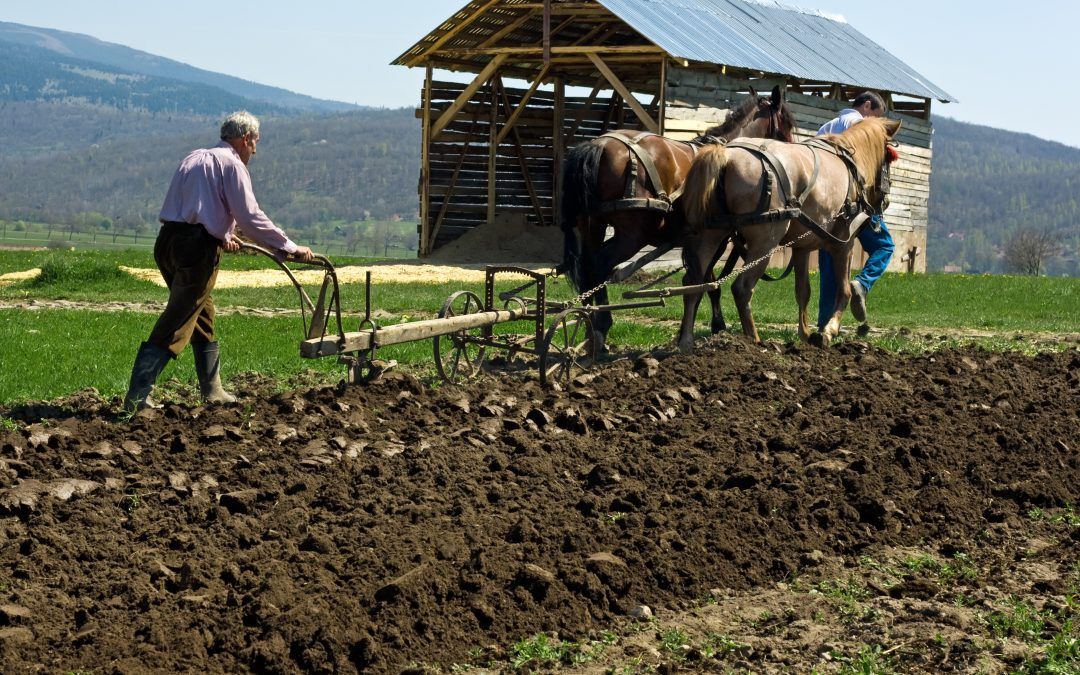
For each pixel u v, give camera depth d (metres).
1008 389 10.82
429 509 6.59
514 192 33.03
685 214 11.87
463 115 31.83
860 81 32.75
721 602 5.80
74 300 18.94
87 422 8.30
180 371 10.83
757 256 11.98
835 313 13.52
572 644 5.20
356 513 6.47
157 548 5.95
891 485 7.61
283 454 7.59
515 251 30.97
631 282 22.03
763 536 6.57
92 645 4.87
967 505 7.39
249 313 17.30
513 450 8.02
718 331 13.89
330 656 4.93
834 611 5.72
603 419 8.84
